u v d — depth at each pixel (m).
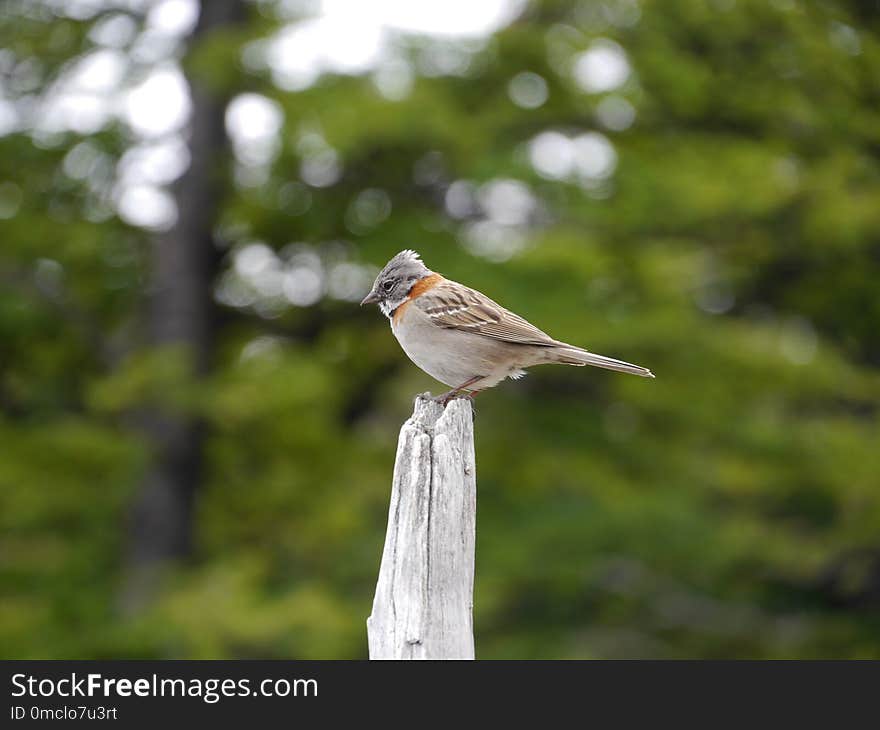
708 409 17.09
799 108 16.52
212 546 18.73
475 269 16.09
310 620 15.75
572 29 16.56
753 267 18.05
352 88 15.98
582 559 18.52
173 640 15.52
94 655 16.03
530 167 15.98
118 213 17.88
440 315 8.81
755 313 19.44
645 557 18.97
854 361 19.61
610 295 16.47
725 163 16.41
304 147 15.69
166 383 15.89
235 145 18.22
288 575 18.72
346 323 18.83
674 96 16.91
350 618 16.44
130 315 18.48
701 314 17.22
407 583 6.34
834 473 16.84
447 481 6.42
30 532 17.56
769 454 17.91
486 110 16.81
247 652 16.45
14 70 17.25
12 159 17.66
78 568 17.73
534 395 18.31
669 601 21.00
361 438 19.14
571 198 16.59
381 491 17.72
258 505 18.62
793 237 17.34
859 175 16.56
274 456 18.59
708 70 16.53
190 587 16.28
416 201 18.17
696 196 15.84
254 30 16.17
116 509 17.52
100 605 17.23
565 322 15.44
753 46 16.52
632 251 16.67
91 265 17.86
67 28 17.02
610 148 16.70
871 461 16.19
